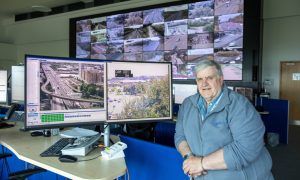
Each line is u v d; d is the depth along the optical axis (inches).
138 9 272.8
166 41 254.5
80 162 50.2
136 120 64.2
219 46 222.5
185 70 243.1
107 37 299.3
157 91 66.2
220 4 220.7
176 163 62.2
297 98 259.4
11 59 432.8
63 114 58.5
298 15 248.8
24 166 95.6
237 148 49.5
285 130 213.6
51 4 350.9
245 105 52.2
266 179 55.9
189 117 58.9
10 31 442.9
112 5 308.8
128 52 282.8
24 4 346.3
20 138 66.7
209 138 53.7
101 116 61.6
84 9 336.2
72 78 59.1
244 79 210.8
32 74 55.5
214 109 53.8
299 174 140.0
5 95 101.8
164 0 269.6
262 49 270.5
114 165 48.8
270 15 256.5
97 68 61.2
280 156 174.4
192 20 237.1
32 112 55.7
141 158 69.6
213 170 53.3
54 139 66.1
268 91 270.8
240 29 211.6
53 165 48.0
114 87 62.4
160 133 90.6
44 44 402.9
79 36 324.2
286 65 260.7
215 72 54.2
